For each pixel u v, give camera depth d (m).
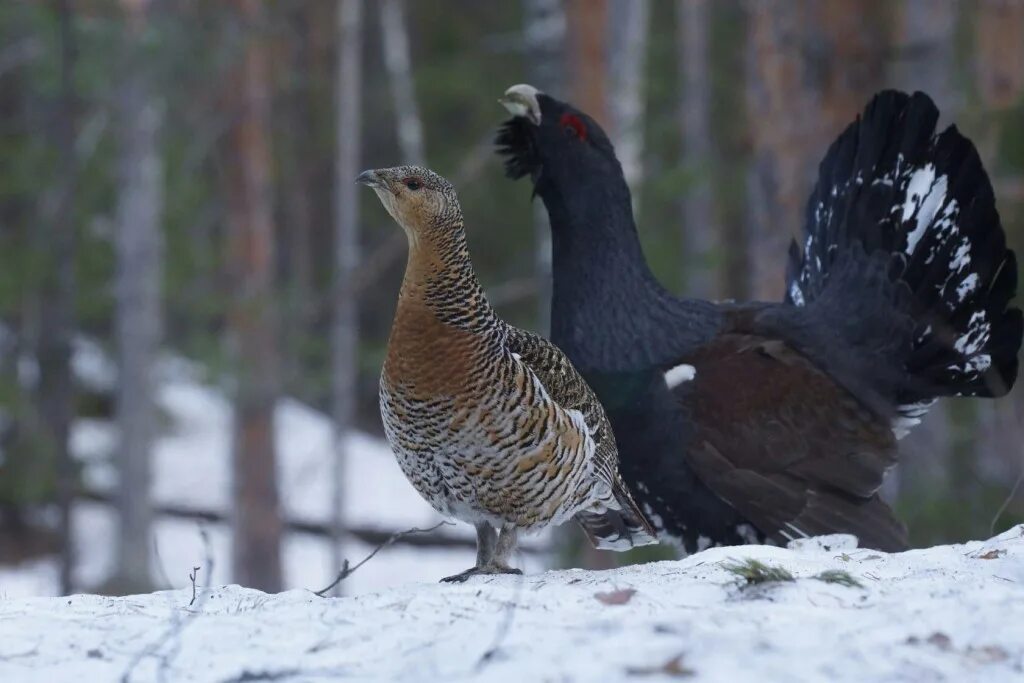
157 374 36.41
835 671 6.74
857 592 8.23
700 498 12.38
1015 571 8.91
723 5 46.59
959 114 24.12
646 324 12.57
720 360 12.45
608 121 27.77
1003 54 25.05
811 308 12.96
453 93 48.91
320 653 7.47
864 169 13.18
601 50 27.64
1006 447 22.94
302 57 49.59
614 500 10.76
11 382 37.62
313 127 50.88
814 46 22.08
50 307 37.28
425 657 7.16
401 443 9.63
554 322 12.96
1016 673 6.79
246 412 36.75
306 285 46.09
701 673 6.69
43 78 33.78
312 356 44.56
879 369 12.72
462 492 9.64
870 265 12.93
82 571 39.09
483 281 45.16
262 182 37.38
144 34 32.91
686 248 38.69
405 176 9.41
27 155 36.22
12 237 38.12
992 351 12.73
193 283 38.16
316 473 47.84
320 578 40.97
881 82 22.28
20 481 37.81
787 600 8.05
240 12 35.47
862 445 12.49
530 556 28.70
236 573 36.75
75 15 32.78
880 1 22.62
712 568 9.12
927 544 21.67
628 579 9.02
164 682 7.16
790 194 22.45
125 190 34.59
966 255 12.72
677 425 12.19
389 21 48.25
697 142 42.00
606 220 12.78
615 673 6.71
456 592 8.55
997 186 22.73
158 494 44.44
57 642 7.89
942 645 7.14
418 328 9.33
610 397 12.38
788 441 12.25
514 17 49.12
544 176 12.95
